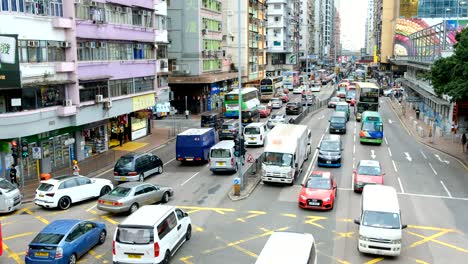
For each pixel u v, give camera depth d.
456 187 31.05
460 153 42.41
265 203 27.06
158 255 17.67
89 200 28.38
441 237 22.06
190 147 36.56
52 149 35.34
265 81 84.19
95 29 38.06
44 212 25.98
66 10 35.06
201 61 69.31
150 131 53.03
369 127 46.09
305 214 25.05
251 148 44.78
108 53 40.66
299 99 92.12
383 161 38.97
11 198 25.72
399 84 117.62
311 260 15.32
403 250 20.48
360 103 62.28
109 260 19.25
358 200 27.62
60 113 34.22
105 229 21.38
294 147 31.08
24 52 31.44
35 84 31.83
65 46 34.97
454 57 37.81
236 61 88.12
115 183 32.03
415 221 24.25
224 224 23.56
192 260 19.22
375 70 176.88
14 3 30.52
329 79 152.38
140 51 46.84
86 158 39.84
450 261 19.39
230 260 19.23
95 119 38.66
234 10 87.00
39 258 17.86
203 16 69.56
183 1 67.31
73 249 18.59
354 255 19.84
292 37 146.00
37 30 32.41
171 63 68.69
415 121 58.81
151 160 33.56
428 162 38.94
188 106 70.56
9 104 30.59
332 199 25.77
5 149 30.88
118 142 45.78
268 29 130.12
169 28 68.06
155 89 50.03
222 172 34.78
